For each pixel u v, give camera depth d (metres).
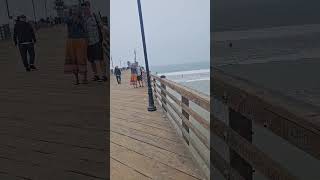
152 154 4.24
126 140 4.98
